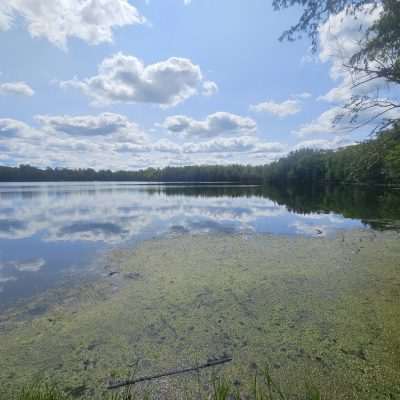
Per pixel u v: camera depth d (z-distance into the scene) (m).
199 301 4.23
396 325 3.44
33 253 7.07
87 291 4.65
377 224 10.36
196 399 2.40
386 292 4.41
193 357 2.93
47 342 3.24
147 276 5.32
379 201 17.88
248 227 10.45
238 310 3.93
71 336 3.35
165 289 4.70
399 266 5.62
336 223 10.90
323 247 7.31
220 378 2.63
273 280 5.04
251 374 2.68
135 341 3.23
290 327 3.47
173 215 13.91
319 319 3.65
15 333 3.43
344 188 34.75
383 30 3.43
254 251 7.03
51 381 2.63
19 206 18.16
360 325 3.47
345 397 2.37
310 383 2.54
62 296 4.47
